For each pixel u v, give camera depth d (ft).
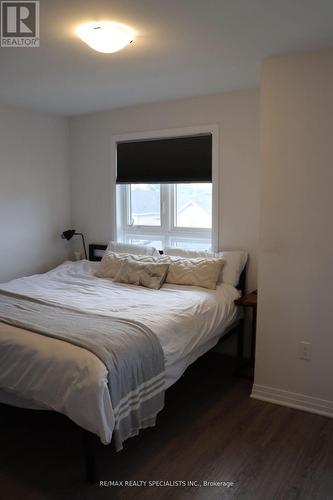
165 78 10.46
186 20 6.98
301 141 8.76
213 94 12.17
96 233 15.47
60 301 10.02
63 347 7.03
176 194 13.75
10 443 7.96
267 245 9.38
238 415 9.06
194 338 9.21
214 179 12.45
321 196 8.70
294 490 6.72
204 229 13.26
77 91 11.66
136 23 7.09
